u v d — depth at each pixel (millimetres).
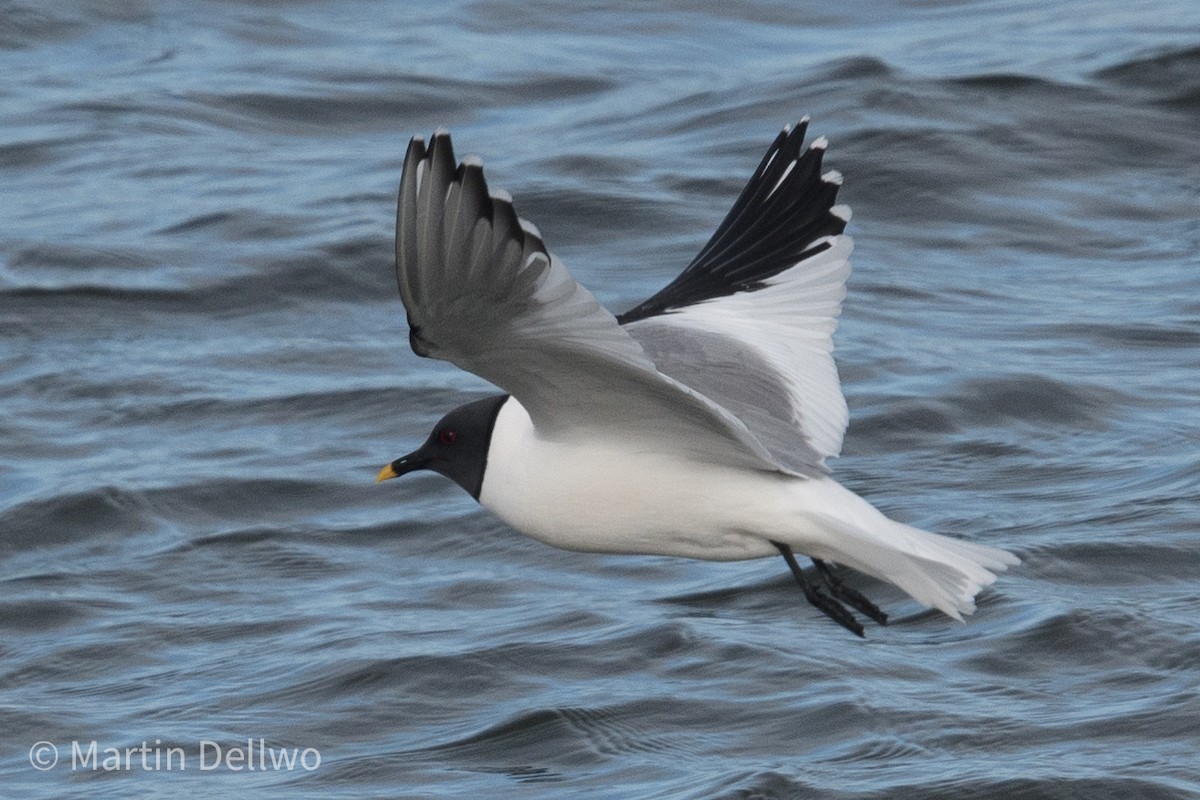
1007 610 11375
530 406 7426
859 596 8141
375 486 13727
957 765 9742
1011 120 20094
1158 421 14102
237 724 10609
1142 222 18250
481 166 6109
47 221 18859
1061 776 9539
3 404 15359
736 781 9625
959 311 16312
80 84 23094
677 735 10219
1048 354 15344
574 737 10195
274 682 11047
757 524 7691
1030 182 18953
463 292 6395
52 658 11586
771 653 10914
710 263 9141
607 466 7672
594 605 11734
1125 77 21031
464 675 10906
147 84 22953
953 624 11312
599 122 21234
